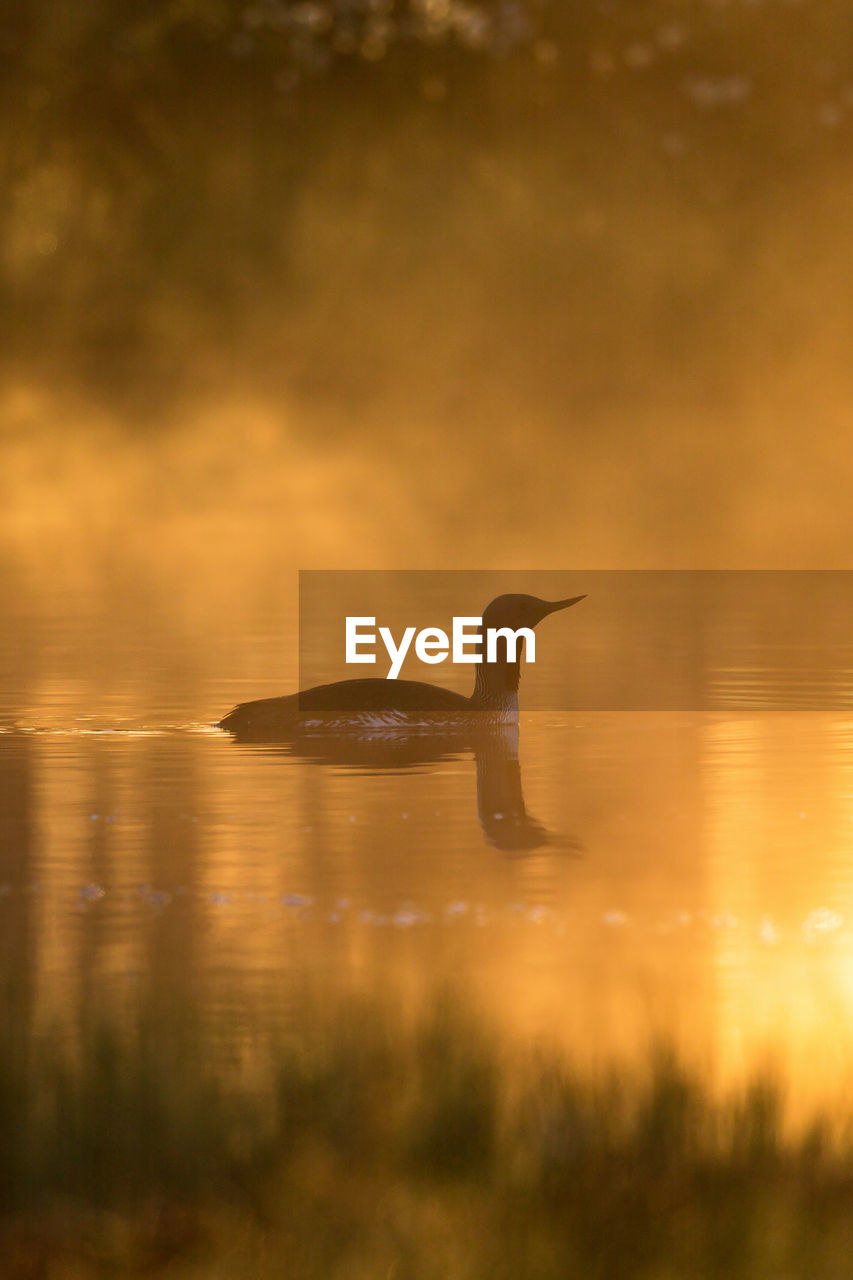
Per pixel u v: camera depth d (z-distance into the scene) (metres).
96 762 34.34
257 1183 15.91
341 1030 18.62
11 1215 15.45
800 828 28.66
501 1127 16.72
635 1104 17.12
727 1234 14.99
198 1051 17.97
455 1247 14.90
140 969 21.50
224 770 33.59
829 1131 16.50
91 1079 17.14
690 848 27.56
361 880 25.67
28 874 25.89
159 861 26.75
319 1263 14.70
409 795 31.50
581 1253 14.86
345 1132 16.55
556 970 21.56
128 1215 15.44
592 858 26.86
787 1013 19.92
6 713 39.78
